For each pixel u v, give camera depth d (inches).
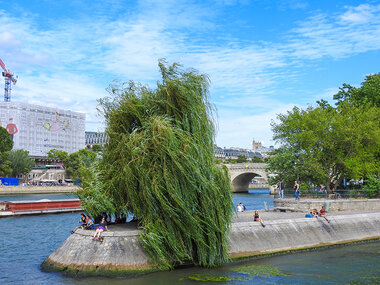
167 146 749.9
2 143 4116.6
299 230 1079.0
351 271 819.4
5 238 1175.6
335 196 1612.9
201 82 826.2
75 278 715.4
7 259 890.1
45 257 920.9
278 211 1411.2
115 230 795.4
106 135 874.8
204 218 778.2
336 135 1782.7
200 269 791.7
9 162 4131.4
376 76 2281.0
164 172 743.1
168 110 810.8
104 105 877.8
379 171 1891.0
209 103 834.8
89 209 819.4
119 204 836.0
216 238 788.0
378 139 1796.3
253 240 952.3
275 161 1936.5
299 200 1435.8
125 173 775.7
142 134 797.9
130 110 839.7
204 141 799.1
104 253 740.0
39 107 7135.8
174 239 758.5
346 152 1876.2
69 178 5211.6
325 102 2327.8
